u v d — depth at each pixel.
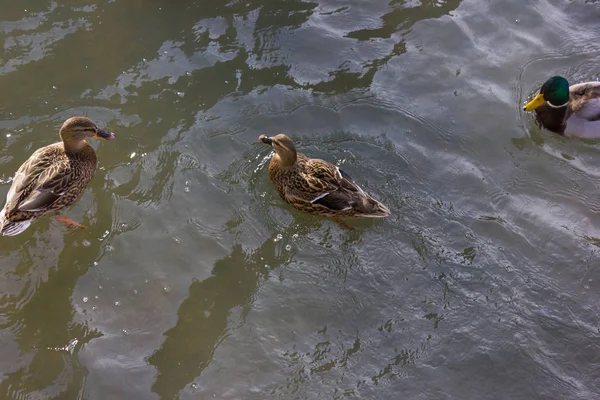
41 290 3.17
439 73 3.68
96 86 3.56
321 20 3.83
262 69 3.66
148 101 3.54
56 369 3.04
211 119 3.51
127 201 3.33
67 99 3.52
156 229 3.29
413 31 3.81
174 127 3.48
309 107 3.56
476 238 3.28
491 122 3.56
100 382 3.03
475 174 3.43
